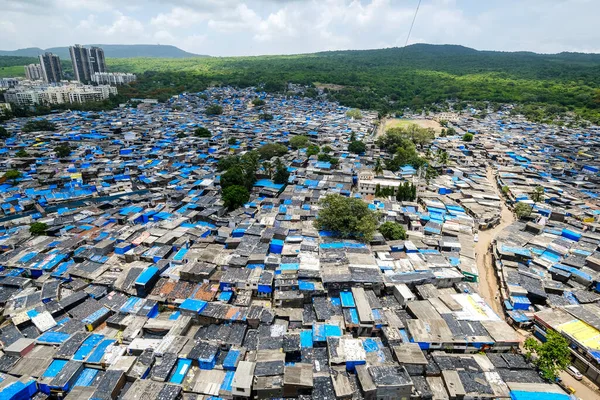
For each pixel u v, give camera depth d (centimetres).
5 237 7188
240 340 4631
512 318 5397
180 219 7931
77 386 3872
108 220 8056
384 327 4809
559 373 4516
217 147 14675
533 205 9700
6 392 3722
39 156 12900
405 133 17062
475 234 8438
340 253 6419
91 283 5828
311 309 5403
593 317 5097
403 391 3891
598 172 12619
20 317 4941
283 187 10331
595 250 7025
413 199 9844
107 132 17300
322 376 4097
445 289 5878
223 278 5675
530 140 17850
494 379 4138
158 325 4822
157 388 3831
